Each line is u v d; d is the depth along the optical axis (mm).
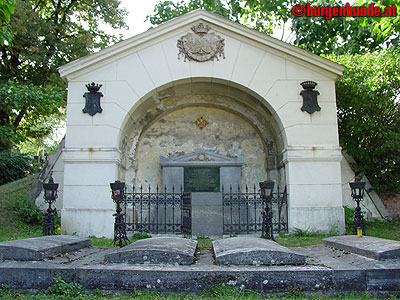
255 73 11594
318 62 11469
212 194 11938
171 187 12469
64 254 5375
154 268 4422
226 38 11727
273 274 4285
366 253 4949
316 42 17266
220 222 11758
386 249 4754
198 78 11641
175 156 13422
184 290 4285
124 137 12273
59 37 19891
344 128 13023
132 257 4734
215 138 13609
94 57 11336
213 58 11641
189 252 4914
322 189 11023
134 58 11523
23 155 19719
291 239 9812
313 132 11305
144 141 13500
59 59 19250
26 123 22078
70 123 11172
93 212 10742
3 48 18453
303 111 11383
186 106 13516
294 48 11469
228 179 12531
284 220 11961
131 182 12922
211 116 13719
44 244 5262
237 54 11664
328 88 11523
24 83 18672
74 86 11352
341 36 16688
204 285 4289
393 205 13453
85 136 11117
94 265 4582
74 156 10969
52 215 9312
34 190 12773
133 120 12320
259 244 5059
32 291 4379
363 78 12406
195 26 11688
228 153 13516
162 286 4305
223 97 13117
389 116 12570
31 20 17891
